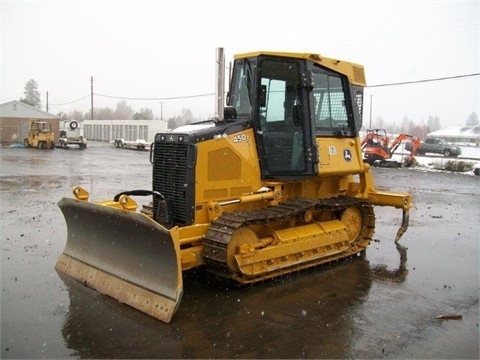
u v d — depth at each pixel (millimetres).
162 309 5480
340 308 5984
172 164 6586
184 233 6180
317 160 7449
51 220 10672
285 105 7289
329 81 8016
